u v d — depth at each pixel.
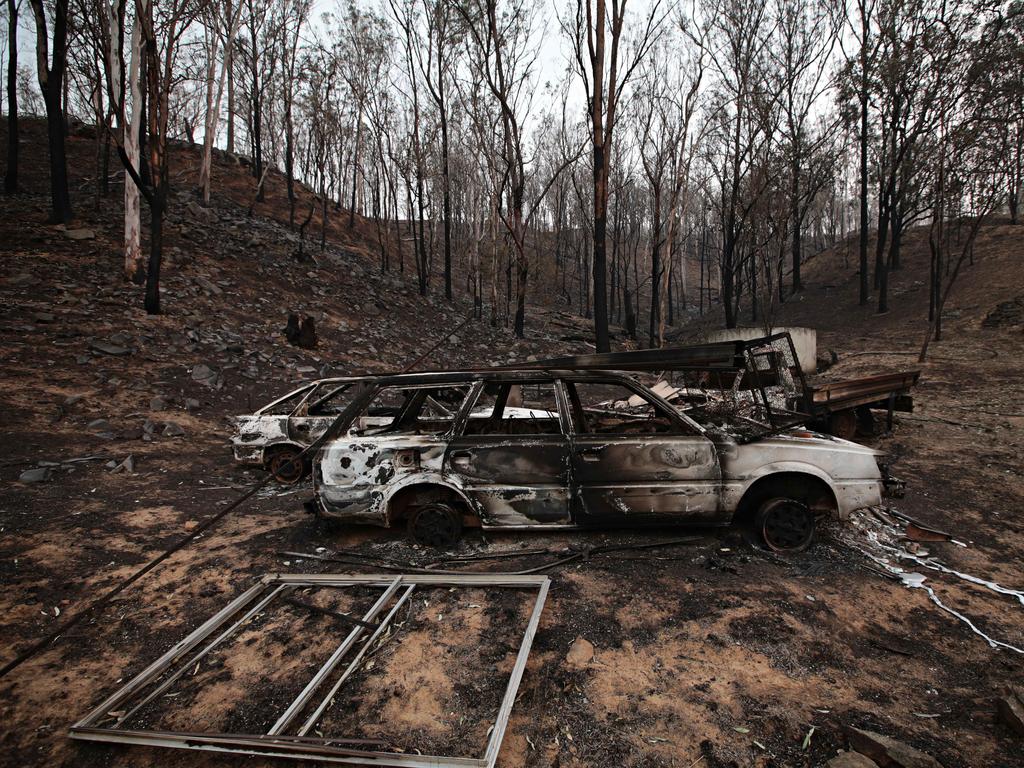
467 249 38.59
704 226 45.59
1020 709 2.44
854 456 4.25
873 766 2.17
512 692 2.63
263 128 34.03
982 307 21.33
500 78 18.34
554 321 31.75
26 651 3.26
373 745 2.39
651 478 4.25
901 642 3.15
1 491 5.81
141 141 18.06
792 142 23.73
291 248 23.47
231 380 11.38
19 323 11.11
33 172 23.56
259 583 3.90
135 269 14.84
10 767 2.41
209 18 24.23
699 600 3.57
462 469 4.37
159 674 3.01
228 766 2.37
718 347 4.50
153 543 4.80
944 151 16.80
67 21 16.61
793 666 2.92
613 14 13.95
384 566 4.18
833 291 31.77
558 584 3.82
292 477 7.02
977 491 5.90
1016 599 3.62
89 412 8.69
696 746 2.38
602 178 14.35
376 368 14.79
